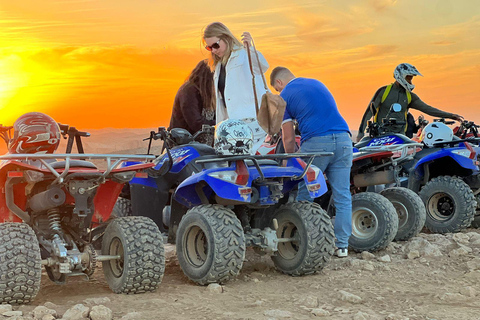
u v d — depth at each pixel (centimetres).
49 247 455
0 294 409
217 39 639
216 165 569
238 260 480
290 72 641
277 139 721
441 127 812
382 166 688
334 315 388
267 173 497
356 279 506
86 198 441
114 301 430
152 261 455
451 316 386
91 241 512
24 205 469
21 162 432
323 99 590
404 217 675
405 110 828
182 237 506
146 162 472
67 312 378
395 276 518
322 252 517
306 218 518
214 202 536
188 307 413
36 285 416
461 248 616
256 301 423
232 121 500
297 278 520
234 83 640
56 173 419
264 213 550
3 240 415
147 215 629
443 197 766
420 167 797
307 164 501
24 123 456
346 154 590
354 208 638
